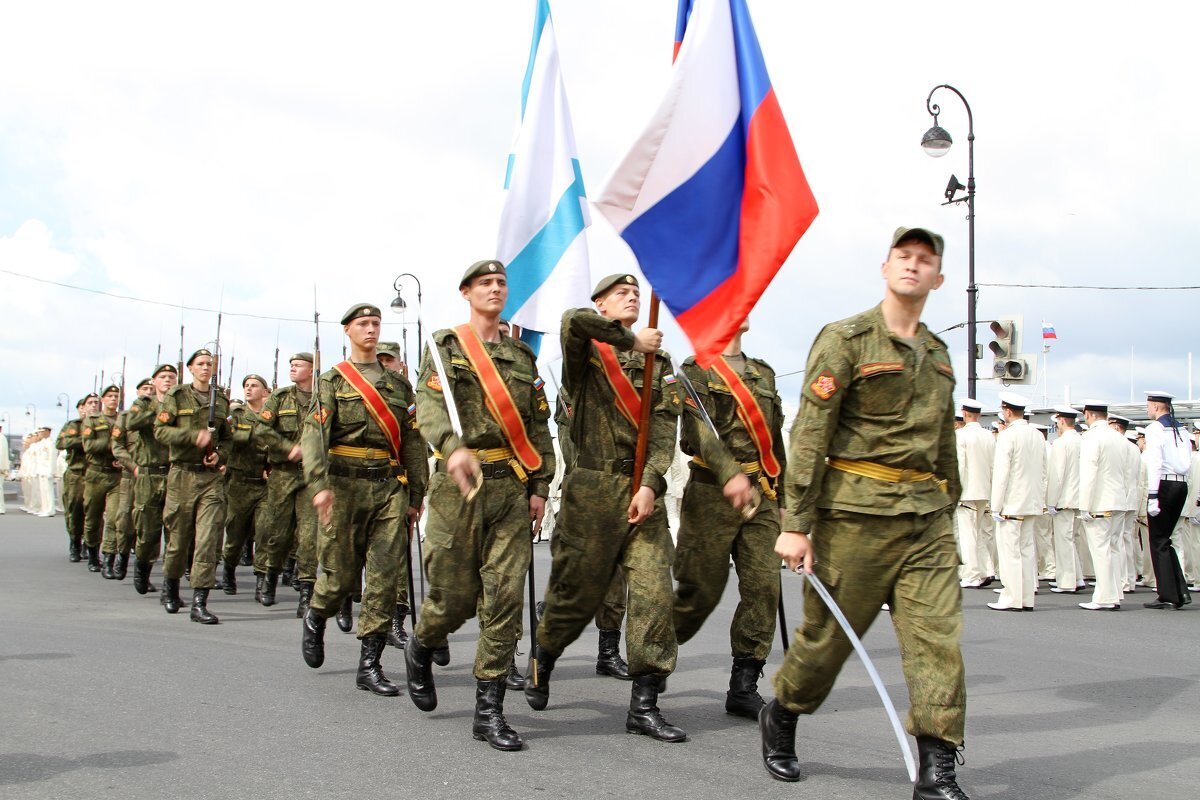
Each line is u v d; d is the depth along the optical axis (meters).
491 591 5.29
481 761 4.94
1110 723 6.10
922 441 4.27
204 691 6.38
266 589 11.02
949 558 4.28
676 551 6.23
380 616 6.54
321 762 4.88
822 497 4.40
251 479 11.59
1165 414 12.09
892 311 4.36
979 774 4.94
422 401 5.23
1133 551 14.05
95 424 13.90
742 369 6.33
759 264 5.09
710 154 5.21
